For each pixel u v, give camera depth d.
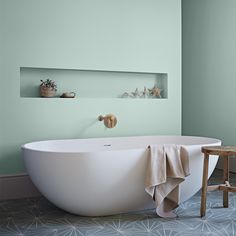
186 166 3.05
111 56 4.08
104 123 3.98
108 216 3.04
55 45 3.83
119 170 2.88
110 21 4.07
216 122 4.92
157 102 4.32
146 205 3.14
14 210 3.25
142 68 4.24
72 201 2.92
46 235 2.61
